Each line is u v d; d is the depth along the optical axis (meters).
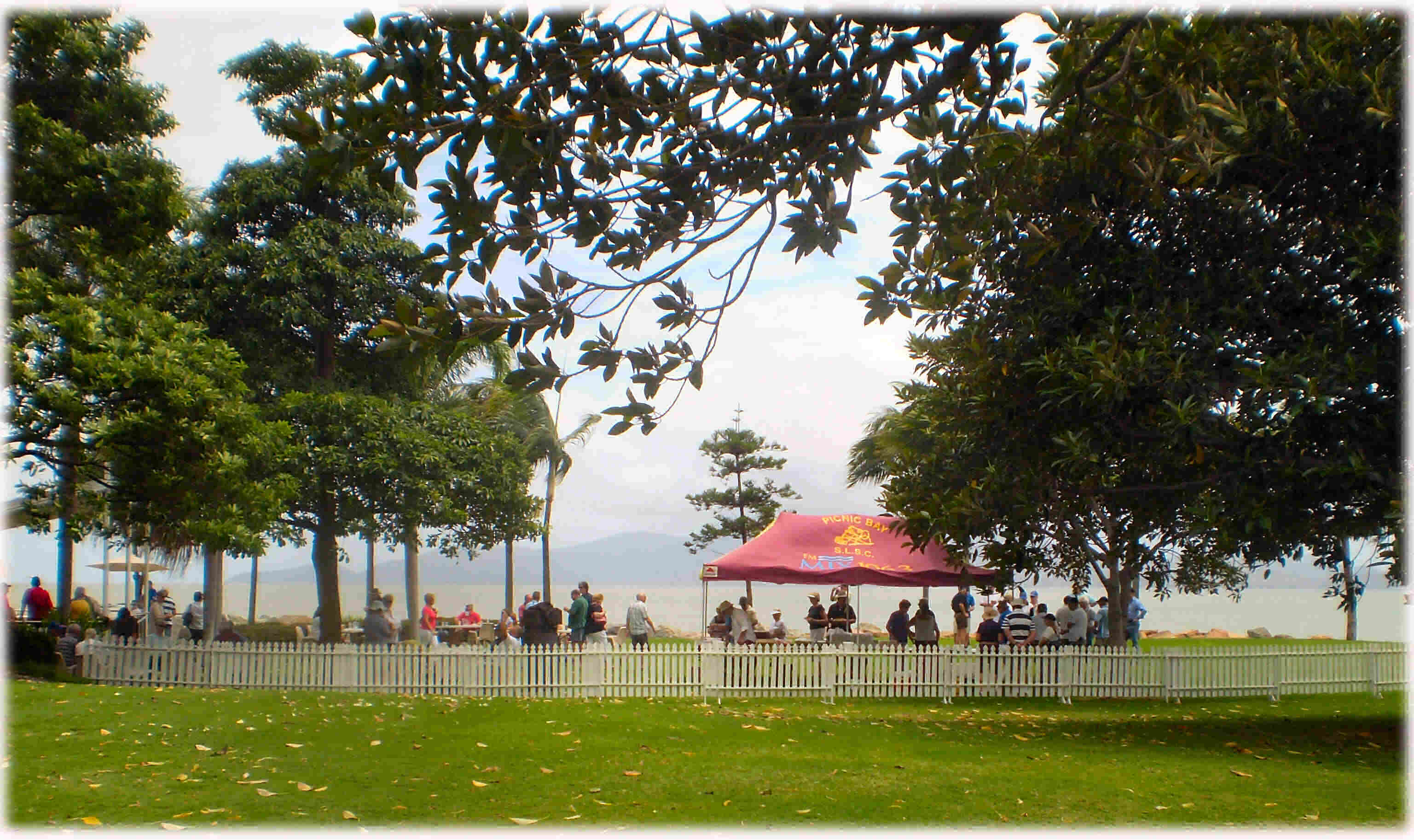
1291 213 12.51
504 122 5.66
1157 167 9.07
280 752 11.43
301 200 30.34
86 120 19.80
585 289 5.94
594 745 12.41
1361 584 13.27
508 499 30.23
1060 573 20.59
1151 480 13.65
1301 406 10.84
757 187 6.32
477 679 18.53
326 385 30.12
